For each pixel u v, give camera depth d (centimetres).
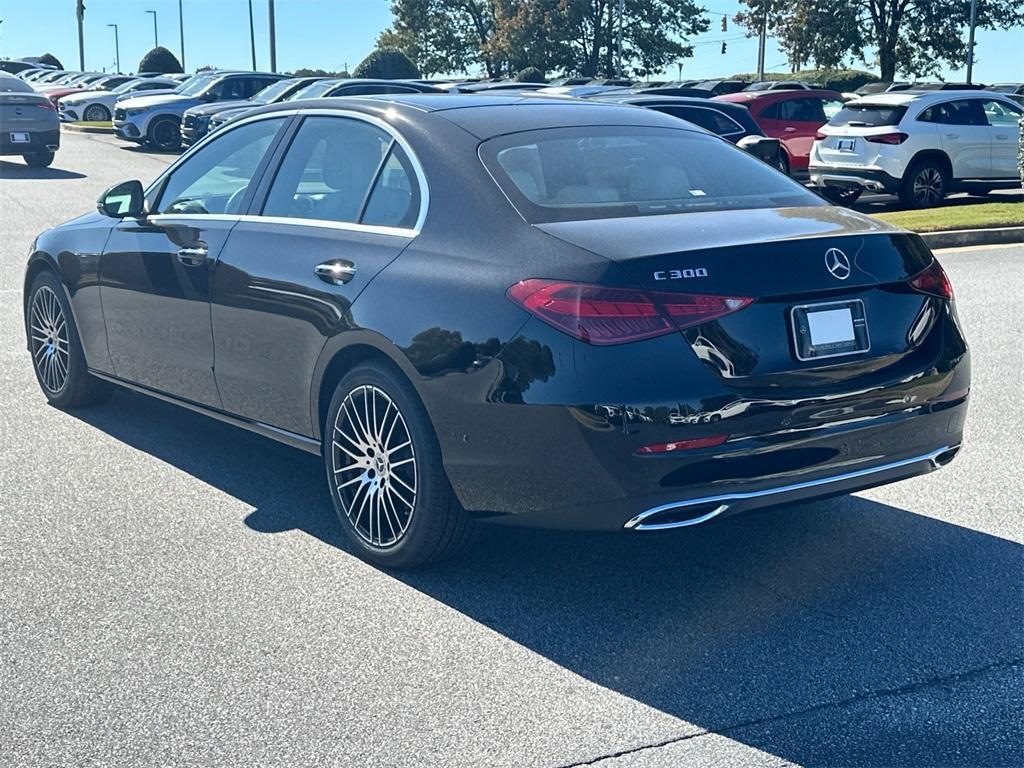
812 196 489
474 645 401
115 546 486
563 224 425
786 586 452
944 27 5931
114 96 3975
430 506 441
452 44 7794
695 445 394
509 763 327
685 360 392
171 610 425
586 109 523
